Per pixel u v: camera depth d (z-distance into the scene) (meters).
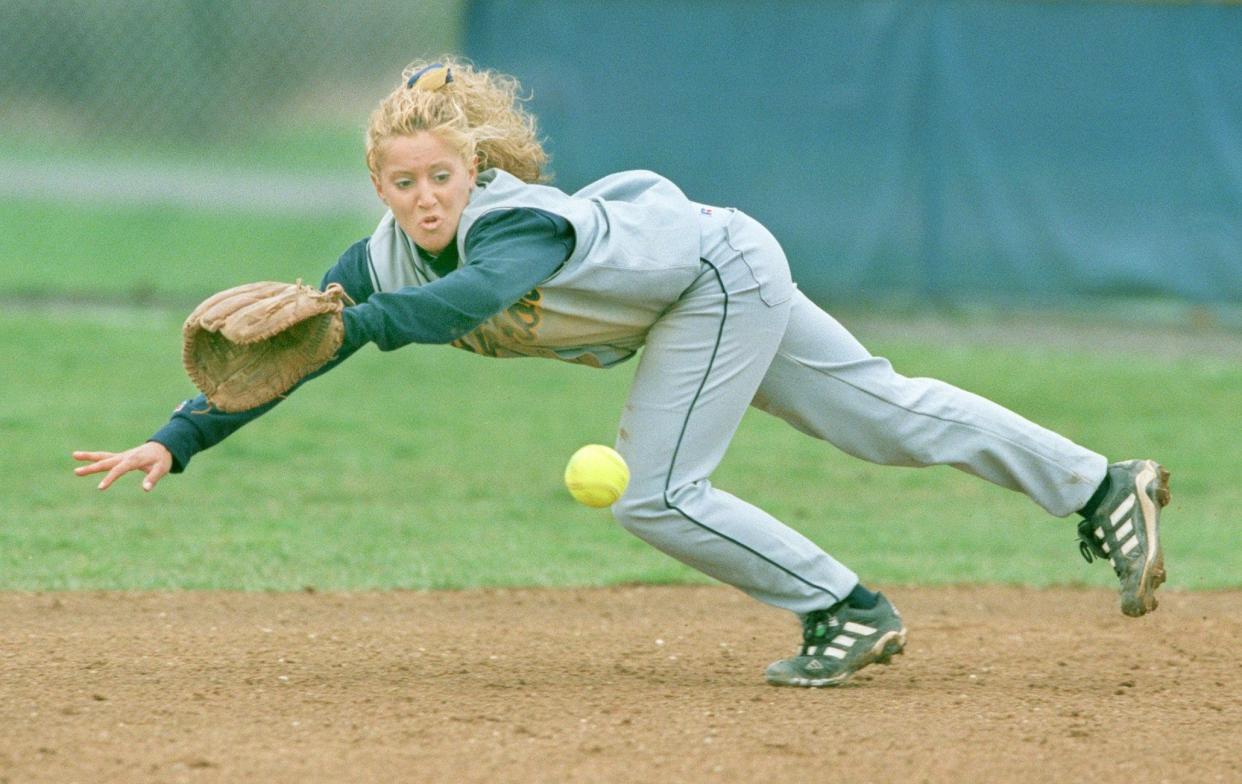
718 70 41.97
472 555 22.41
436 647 17.17
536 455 29.36
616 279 13.65
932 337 41.41
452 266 13.67
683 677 15.92
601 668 16.30
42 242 61.91
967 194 41.91
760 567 14.72
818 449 30.72
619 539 23.72
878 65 41.69
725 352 14.31
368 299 12.77
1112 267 41.31
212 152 78.88
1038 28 40.94
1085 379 36.78
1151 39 40.44
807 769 12.42
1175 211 40.88
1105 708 14.57
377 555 22.25
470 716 13.92
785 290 14.52
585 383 37.12
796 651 17.31
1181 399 34.81
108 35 73.12
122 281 51.91
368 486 26.67
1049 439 14.88
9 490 25.38
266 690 14.91
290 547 22.48
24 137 75.62
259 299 12.12
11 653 16.34
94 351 38.16
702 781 12.10
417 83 13.51
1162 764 12.73
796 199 42.41
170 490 25.95
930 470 29.17
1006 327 42.75
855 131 42.00
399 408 33.56
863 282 42.66
